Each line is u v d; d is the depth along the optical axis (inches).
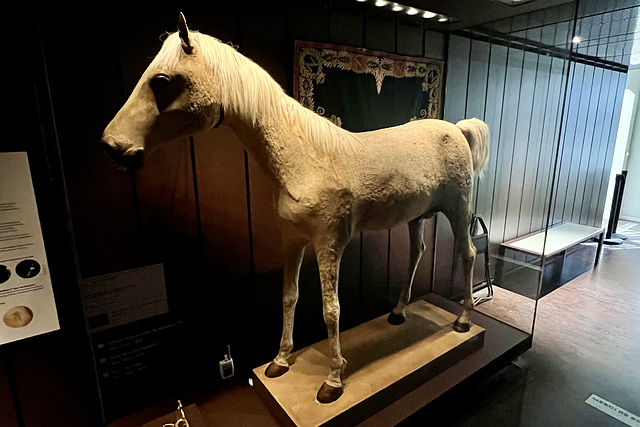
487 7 48.9
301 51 45.1
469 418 48.4
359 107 51.3
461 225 53.8
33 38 29.5
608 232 122.2
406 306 62.9
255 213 47.6
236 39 41.3
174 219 42.3
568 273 97.1
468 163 51.5
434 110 59.2
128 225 39.9
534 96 60.1
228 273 47.5
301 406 41.2
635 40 80.3
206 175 43.1
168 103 29.5
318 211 37.5
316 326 57.4
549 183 70.1
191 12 38.4
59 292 35.7
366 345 52.6
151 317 43.5
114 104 36.7
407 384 46.7
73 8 33.0
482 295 66.2
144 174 39.4
